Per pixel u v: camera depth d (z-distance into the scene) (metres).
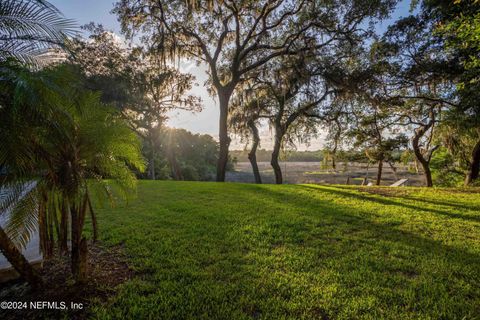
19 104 1.93
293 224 5.24
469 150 15.04
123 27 14.82
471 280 3.01
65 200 2.60
